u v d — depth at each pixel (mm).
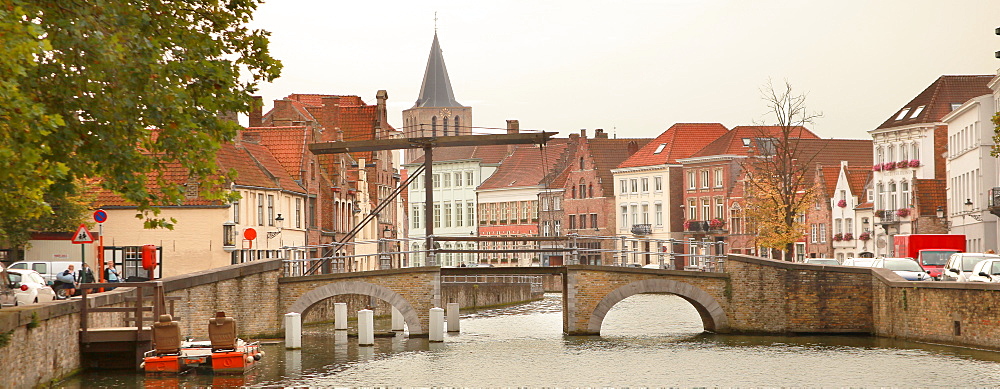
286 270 56500
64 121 28125
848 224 115562
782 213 87688
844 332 54094
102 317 39844
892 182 108938
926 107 106250
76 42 27172
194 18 30422
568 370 41875
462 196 167250
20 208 28672
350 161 95312
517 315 78188
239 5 30688
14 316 30641
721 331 55438
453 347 50531
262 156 78125
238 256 69375
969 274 55219
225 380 37688
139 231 67125
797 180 87562
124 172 29281
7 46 23484
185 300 47656
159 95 28797
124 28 28406
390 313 76562
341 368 42312
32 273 47750
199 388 35844
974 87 106938
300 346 49375
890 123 109875
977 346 44406
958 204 96250
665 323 65500
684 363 43719
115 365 38500
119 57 27203
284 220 77188
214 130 30484
